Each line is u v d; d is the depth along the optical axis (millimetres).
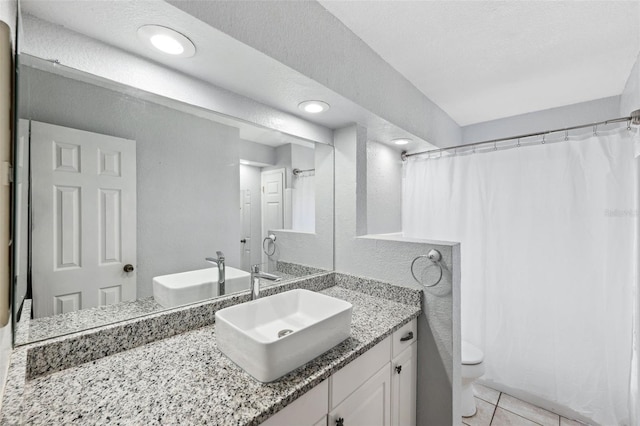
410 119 1953
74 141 925
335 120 1705
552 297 1878
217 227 1345
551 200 1871
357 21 1352
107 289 1006
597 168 1723
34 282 848
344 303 1206
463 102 2285
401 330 1384
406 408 1453
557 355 1869
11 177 637
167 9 803
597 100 2225
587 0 1211
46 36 846
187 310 1164
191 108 1213
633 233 1611
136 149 1074
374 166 2246
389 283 1650
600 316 1728
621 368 1658
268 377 821
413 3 1235
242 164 1432
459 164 2221
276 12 1070
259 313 1231
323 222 1839
